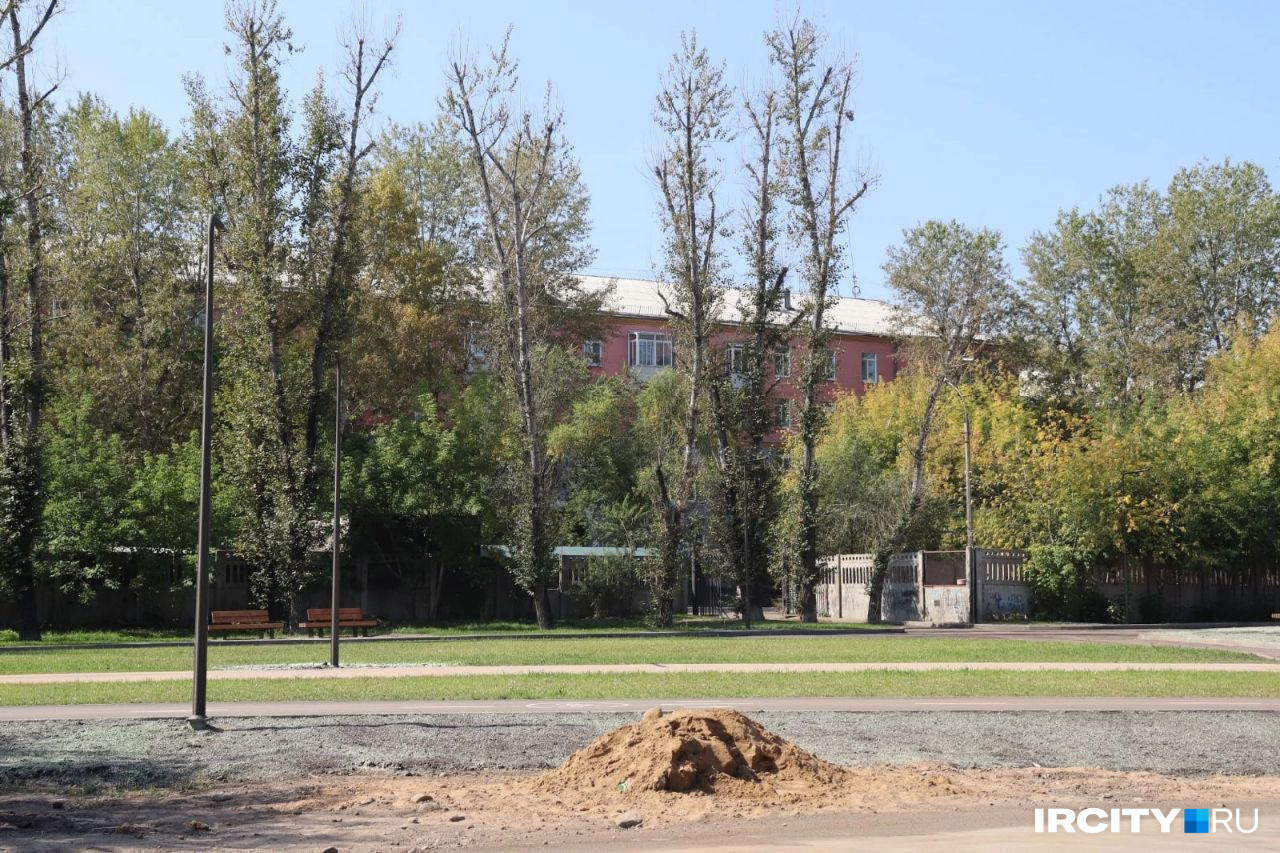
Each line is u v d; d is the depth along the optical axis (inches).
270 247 1755.7
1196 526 2074.3
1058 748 584.7
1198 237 2888.8
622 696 778.8
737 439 1955.0
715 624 1909.4
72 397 1958.7
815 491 1984.5
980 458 2338.8
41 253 1659.7
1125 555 2069.4
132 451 2062.0
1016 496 2185.0
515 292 1953.7
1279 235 2847.0
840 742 590.9
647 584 1988.2
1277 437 2172.7
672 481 1956.2
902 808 447.2
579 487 2381.9
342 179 1813.5
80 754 566.9
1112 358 2839.6
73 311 1950.1
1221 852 376.2
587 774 489.4
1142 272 2883.9
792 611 2082.9
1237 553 2102.6
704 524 1982.0
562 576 2095.2
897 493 2250.2
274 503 1768.0
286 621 1811.0
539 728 631.8
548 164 1999.3
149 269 2178.9
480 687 831.7
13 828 420.5
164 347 2148.1
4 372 1612.9
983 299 2305.6
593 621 1990.7
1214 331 2851.9
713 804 450.3
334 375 1862.7
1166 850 378.3
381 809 450.6
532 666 1037.2
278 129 1752.0
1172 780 512.1
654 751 480.7
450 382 2282.2
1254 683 874.8
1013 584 2074.3
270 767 537.0
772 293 1972.2
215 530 1865.2
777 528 2004.2
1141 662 1082.7
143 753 569.3
